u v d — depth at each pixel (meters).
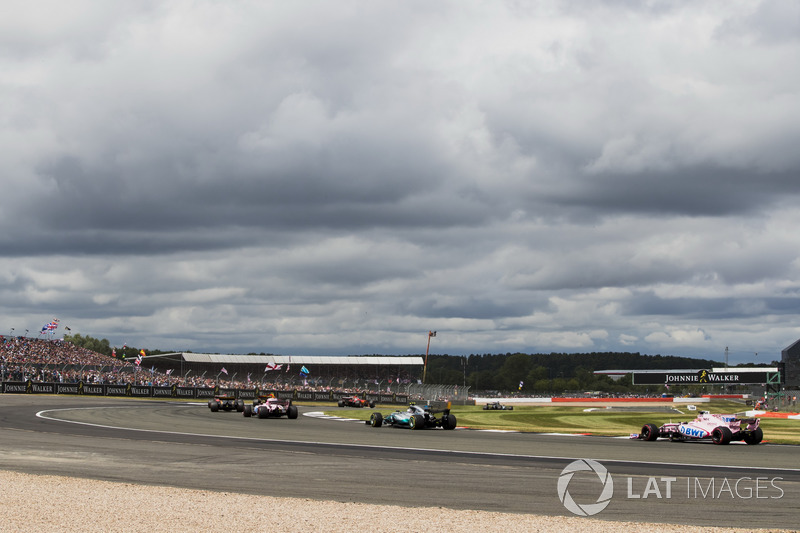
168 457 18.98
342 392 80.38
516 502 12.96
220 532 9.97
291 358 110.81
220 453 20.16
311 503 12.23
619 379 199.88
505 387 197.88
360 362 117.56
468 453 21.17
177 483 14.56
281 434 27.75
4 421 30.80
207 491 13.39
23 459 18.06
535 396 130.62
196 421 34.72
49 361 82.06
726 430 25.92
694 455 21.41
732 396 142.00
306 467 17.39
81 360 88.25
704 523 11.39
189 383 83.69
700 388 179.25
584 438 28.28
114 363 90.50
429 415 33.78
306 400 76.38
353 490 14.02
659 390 191.12
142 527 10.15
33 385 60.41
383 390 86.00
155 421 33.66
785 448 24.70
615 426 43.75
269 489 14.01
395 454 20.64
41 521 10.40
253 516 11.02
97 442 22.58
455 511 11.75
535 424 43.25
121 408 44.78
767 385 116.12
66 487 13.35
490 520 11.04
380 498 13.19
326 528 10.31
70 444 21.83
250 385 90.50
